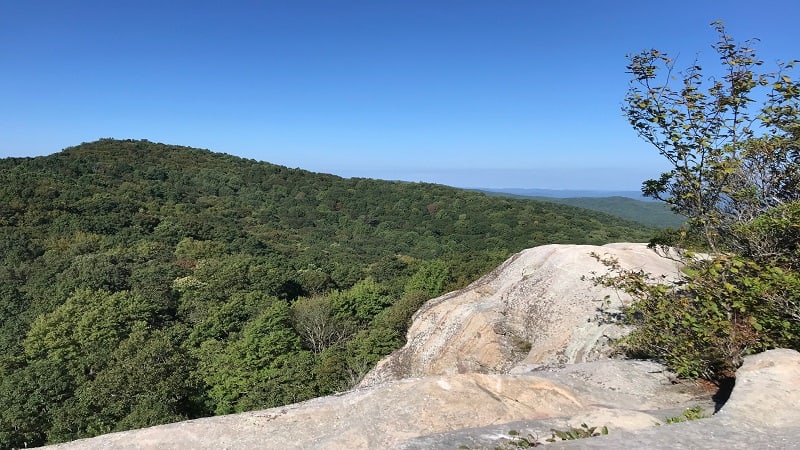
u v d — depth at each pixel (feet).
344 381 83.46
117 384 76.38
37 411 73.20
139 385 77.61
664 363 19.99
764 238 16.96
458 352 37.35
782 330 14.99
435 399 17.39
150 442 17.63
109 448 17.48
